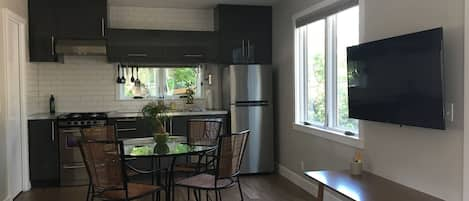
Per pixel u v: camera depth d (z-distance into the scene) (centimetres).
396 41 286
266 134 567
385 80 299
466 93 240
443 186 260
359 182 303
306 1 469
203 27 622
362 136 351
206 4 584
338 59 412
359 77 332
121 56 554
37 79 565
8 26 443
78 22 538
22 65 487
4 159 418
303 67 504
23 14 501
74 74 580
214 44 584
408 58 274
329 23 426
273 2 569
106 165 307
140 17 599
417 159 284
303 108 506
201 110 585
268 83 565
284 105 549
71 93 579
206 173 392
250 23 588
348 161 379
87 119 516
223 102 605
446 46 255
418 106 266
